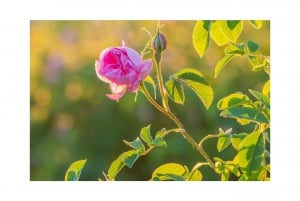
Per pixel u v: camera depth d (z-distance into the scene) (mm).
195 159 1488
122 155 965
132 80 974
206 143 1488
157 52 971
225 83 1521
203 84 967
